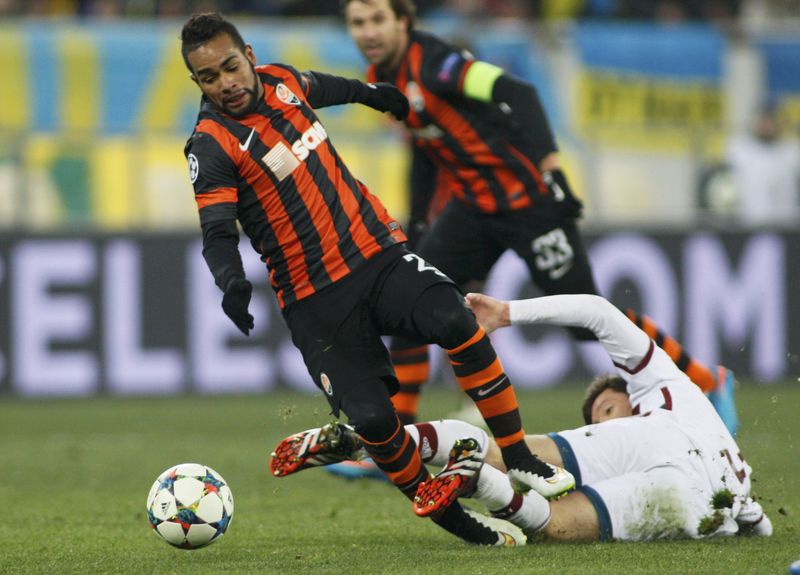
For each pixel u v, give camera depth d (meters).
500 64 47.03
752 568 14.27
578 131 43.41
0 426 35.91
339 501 22.03
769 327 43.66
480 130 22.48
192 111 46.44
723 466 16.48
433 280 15.58
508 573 14.05
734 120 49.72
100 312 41.69
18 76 45.12
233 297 14.41
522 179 22.56
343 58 46.22
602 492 16.16
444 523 16.09
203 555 16.45
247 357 42.41
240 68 15.27
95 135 41.47
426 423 16.69
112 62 45.78
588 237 43.00
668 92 48.97
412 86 22.47
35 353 41.31
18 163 40.94
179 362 42.12
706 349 43.38
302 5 52.34
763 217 44.19
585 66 47.75
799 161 44.44
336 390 15.59
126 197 41.75
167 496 15.94
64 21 48.94
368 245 15.81
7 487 24.72
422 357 23.20
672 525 16.17
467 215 23.16
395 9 22.31
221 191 15.16
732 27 49.97
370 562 15.30
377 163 42.09
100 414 38.38
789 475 24.50
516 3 53.44
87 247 41.50
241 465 27.58
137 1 50.97
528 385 42.81
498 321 16.73
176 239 41.97
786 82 50.16
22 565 15.91
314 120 16.14
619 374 17.98
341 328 15.73
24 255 41.12
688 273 43.44
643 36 48.50
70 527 19.45
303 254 15.73
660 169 43.88
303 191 15.70
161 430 34.62
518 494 15.91
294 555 16.27
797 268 43.88
